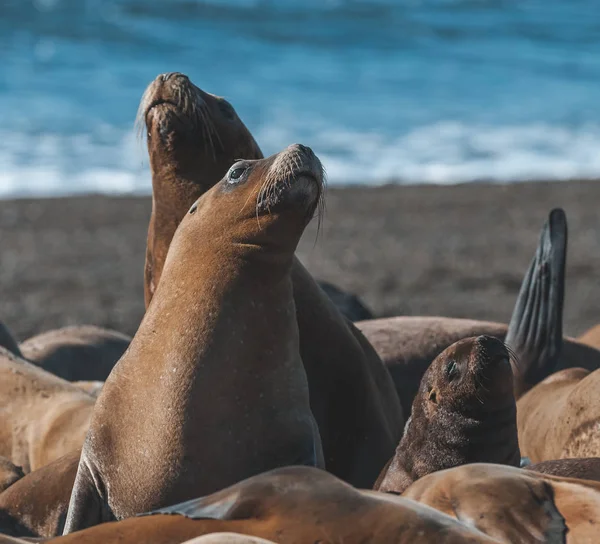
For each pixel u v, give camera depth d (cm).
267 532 1585
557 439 2920
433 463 2538
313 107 13850
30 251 7800
